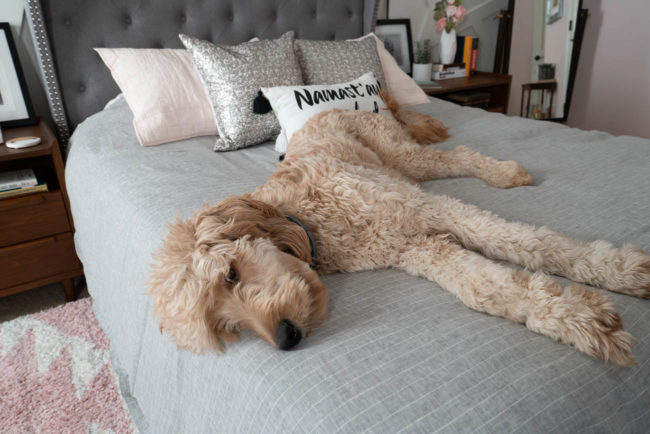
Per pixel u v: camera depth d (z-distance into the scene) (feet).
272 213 4.11
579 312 3.01
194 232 3.74
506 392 2.65
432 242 4.25
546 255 3.94
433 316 3.43
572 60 16.48
